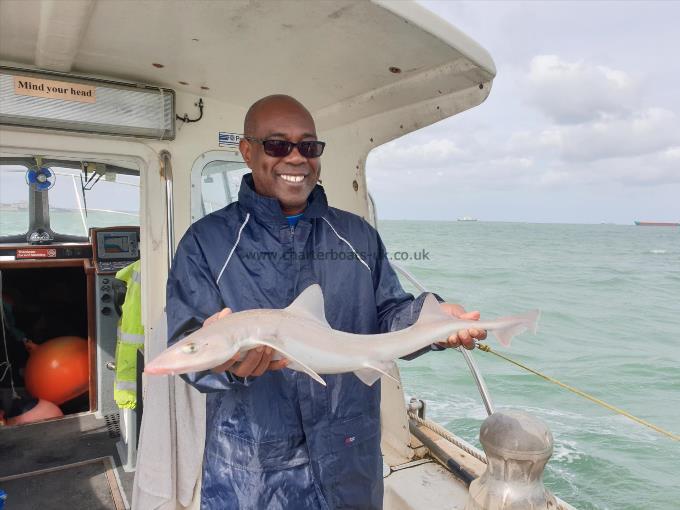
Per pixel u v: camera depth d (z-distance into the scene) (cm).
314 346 168
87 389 514
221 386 169
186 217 311
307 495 193
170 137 294
